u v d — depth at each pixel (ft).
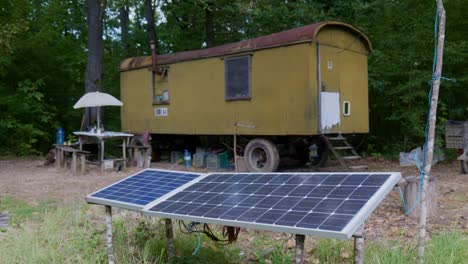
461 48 34.22
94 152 39.58
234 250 13.67
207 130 34.47
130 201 11.30
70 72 53.47
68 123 55.06
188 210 9.83
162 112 38.47
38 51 48.49
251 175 11.25
